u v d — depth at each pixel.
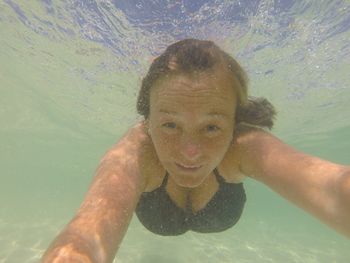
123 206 0.34
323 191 0.29
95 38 1.46
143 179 0.43
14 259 1.68
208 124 0.37
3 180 13.08
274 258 2.32
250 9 1.15
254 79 1.79
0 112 3.26
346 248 3.05
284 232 3.98
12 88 2.58
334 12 1.22
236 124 0.45
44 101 2.79
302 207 0.32
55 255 0.27
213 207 0.56
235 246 2.51
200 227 0.58
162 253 2.04
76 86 2.28
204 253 2.17
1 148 5.64
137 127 0.48
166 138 0.37
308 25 1.29
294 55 1.56
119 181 0.37
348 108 2.59
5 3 1.37
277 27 1.27
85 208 0.32
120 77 1.87
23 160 7.01
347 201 0.26
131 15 1.20
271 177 0.37
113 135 3.76
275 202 13.93
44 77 2.21
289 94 2.15
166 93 0.37
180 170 0.39
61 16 1.35
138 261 1.84
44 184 13.56
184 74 0.36
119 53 1.54
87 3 1.21
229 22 1.19
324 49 1.52
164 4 1.12
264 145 0.41
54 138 4.38
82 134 3.97
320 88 2.08
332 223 0.28
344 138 3.83
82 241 0.28
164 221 0.56
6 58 2.01
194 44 0.38
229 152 0.46
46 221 2.69
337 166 0.30
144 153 0.44
